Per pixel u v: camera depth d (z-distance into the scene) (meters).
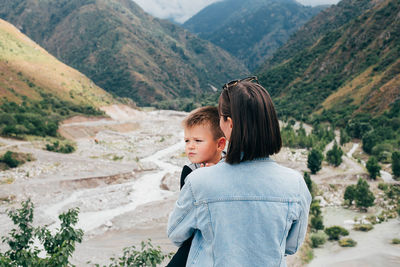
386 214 48.84
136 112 183.62
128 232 41.56
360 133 100.62
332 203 55.31
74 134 111.19
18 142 83.31
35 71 153.62
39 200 52.78
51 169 67.94
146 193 60.16
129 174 69.94
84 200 53.47
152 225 43.75
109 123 137.25
